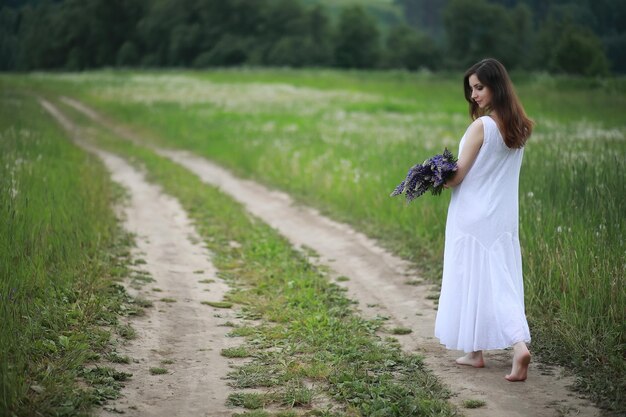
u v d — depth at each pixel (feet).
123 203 46.73
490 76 18.17
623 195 26.63
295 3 431.02
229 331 22.67
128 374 18.07
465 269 18.38
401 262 31.42
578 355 18.84
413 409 15.87
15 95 136.77
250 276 29.71
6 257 23.21
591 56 271.49
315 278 28.63
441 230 33.17
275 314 24.04
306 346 20.72
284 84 168.66
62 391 16.08
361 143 61.67
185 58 419.74
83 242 29.71
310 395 16.88
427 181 18.78
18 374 16.31
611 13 379.96
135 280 27.53
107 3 419.74
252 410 16.31
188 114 105.91
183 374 18.65
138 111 114.62
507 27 394.93
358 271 30.48
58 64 431.43
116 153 78.23
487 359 19.89
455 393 17.28
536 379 18.10
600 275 21.74
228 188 55.52
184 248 34.78
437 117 96.43
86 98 141.38
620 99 107.55
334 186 48.08
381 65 429.79
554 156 38.55
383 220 38.83
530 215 28.19
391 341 21.42
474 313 18.21
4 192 29.78
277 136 74.74
